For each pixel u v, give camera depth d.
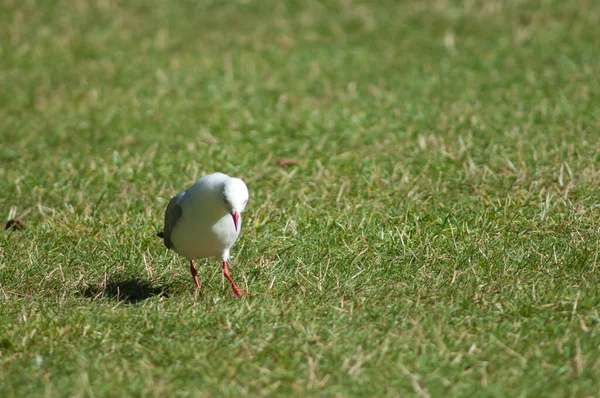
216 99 17.73
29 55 20.47
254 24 22.31
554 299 8.82
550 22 21.27
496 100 16.72
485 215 11.20
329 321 8.58
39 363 7.78
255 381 7.40
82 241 11.09
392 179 12.89
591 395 6.95
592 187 11.88
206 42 21.27
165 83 18.80
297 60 19.98
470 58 19.47
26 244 11.06
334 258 10.40
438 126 15.48
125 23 22.38
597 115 15.25
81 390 7.23
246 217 11.75
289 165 14.03
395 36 21.17
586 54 19.11
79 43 21.20
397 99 17.25
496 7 22.11
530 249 10.23
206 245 9.33
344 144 14.95
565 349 7.71
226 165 13.91
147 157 14.62
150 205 12.47
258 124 16.20
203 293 9.79
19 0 23.27
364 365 7.62
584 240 10.33
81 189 13.23
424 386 7.22
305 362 7.76
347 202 12.11
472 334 8.21
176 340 8.30
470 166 13.04
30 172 14.13
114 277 10.20
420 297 9.16
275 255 10.70
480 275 9.68
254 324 8.60
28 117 17.22
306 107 17.14
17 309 9.21
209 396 7.14
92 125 16.62
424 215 11.49
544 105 15.95
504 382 7.23
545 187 12.16
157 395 7.16
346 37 21.33
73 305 9.40
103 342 8.27
